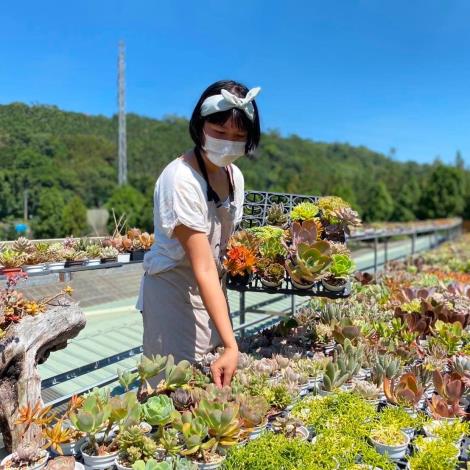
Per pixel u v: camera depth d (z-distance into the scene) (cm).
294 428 126
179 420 110
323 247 196
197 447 106
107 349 283
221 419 107
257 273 204
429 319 246
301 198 254
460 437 130
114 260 322
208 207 143
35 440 117
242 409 121
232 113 127
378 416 137
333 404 136
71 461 106
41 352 154
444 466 114
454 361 184
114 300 394
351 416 127
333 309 243
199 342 161
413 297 320
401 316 257
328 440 114
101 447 111
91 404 110
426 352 221
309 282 198
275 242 204
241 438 117
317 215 243
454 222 1556
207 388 122
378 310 282
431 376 171
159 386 130
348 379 167
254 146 138
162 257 152
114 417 110
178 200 127
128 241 338
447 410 147
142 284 164
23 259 261
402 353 200
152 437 115
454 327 230
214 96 129
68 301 174
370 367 187
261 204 252
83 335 306
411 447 131
